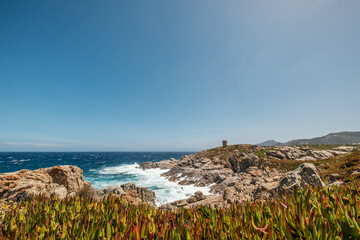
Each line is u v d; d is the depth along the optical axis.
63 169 11.84
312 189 4.39
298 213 2.78
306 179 8.51
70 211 4.36
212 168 55.47
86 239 3.07
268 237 2.54
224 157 70.62
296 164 49.31
